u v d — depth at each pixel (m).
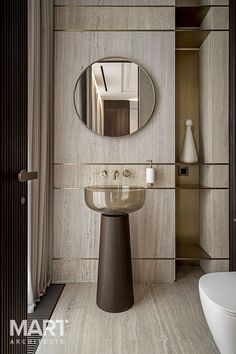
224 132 2.34
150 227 2.38
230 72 2.29
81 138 2.38
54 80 2.36
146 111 2.37
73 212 2.39
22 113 1.12
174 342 1.57
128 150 2.38
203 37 2.46
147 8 2.34
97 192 1.88
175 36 2.40
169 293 2.16
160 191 2.38
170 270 2.38
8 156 0.97
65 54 2.36
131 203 1.90
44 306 1.95
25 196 1.17
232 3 2.23
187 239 2.71
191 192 2.72
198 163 2.38
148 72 2.35
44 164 2.08
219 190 2.34
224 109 2.34
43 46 2.09
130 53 2.35
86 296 2.12
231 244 2.29
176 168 2.70
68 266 2.39
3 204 0.93
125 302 1.90
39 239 2.04
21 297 1.13
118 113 2.37
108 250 1.90
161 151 2.37
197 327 1.71
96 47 2.35
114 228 1.90
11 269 1.01
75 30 2.35
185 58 2.70
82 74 2.36
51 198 2.35
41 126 2.09
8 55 0.96
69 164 2.38
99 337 1.61
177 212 2.70
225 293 1.37
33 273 1.94
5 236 0.95
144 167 2.38
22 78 1.12
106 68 2.36
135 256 2.38
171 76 2.36
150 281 2.38
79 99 2.37
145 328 1.70
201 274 2.53
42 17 2.07
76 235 2.39
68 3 2.34
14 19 1.02
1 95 0.90
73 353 1.48
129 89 2.37
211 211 2.36
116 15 2.34
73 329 1.69
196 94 2.70
